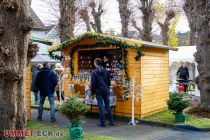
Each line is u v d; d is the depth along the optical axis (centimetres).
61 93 1364
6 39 510
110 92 1076
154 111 1146
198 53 1157
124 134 858
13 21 516
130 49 1070
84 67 1193
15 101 527
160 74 1202
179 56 2031
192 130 916
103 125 960
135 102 1062
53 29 3228
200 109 1118
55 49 1221
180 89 1736
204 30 1136
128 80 1072
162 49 1223
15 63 518
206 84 1122
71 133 712
